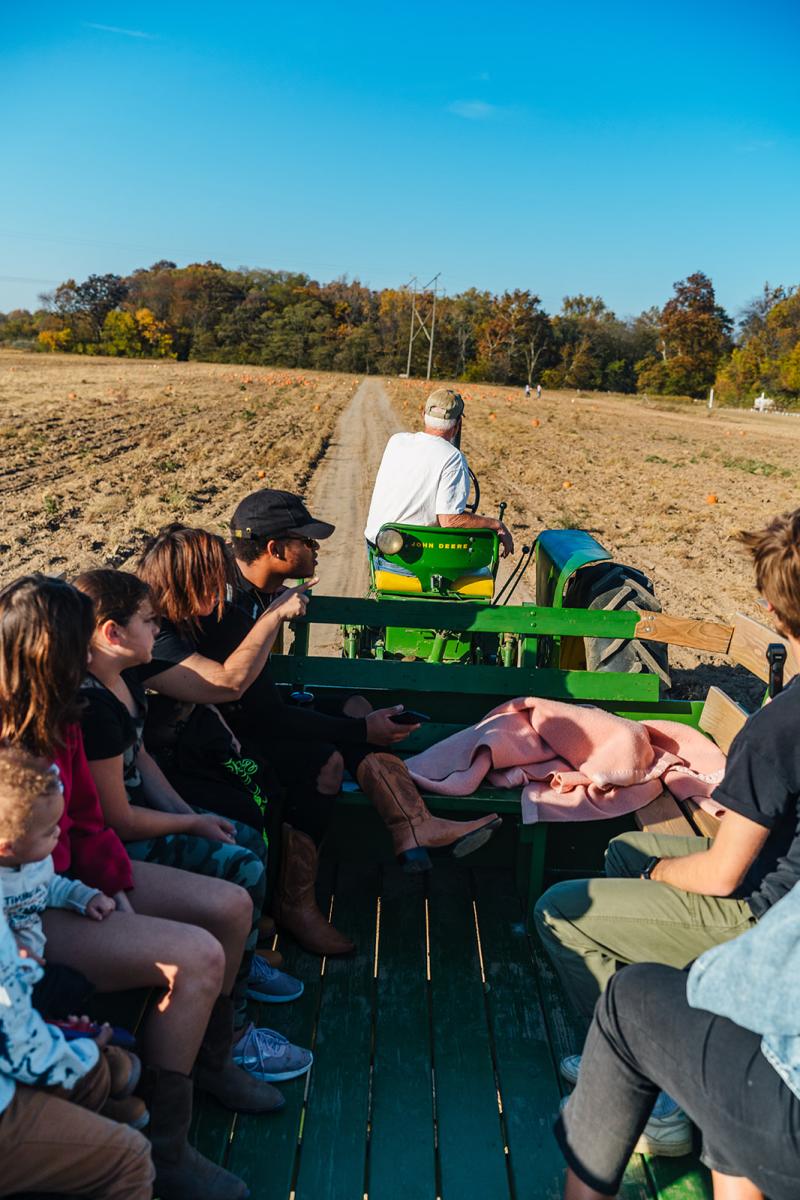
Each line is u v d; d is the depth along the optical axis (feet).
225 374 271.90
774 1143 5.76
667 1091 6.44
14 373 213.05
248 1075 9.00
